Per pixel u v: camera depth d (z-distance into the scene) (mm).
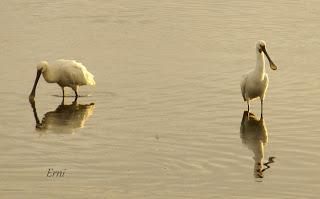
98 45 31234
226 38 32188
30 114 22859
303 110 22750
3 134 20953
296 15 35938
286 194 16844
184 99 23953
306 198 16609
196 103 23547
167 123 21719
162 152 19422
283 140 20281
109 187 17219
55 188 17156
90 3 39250
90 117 22422
